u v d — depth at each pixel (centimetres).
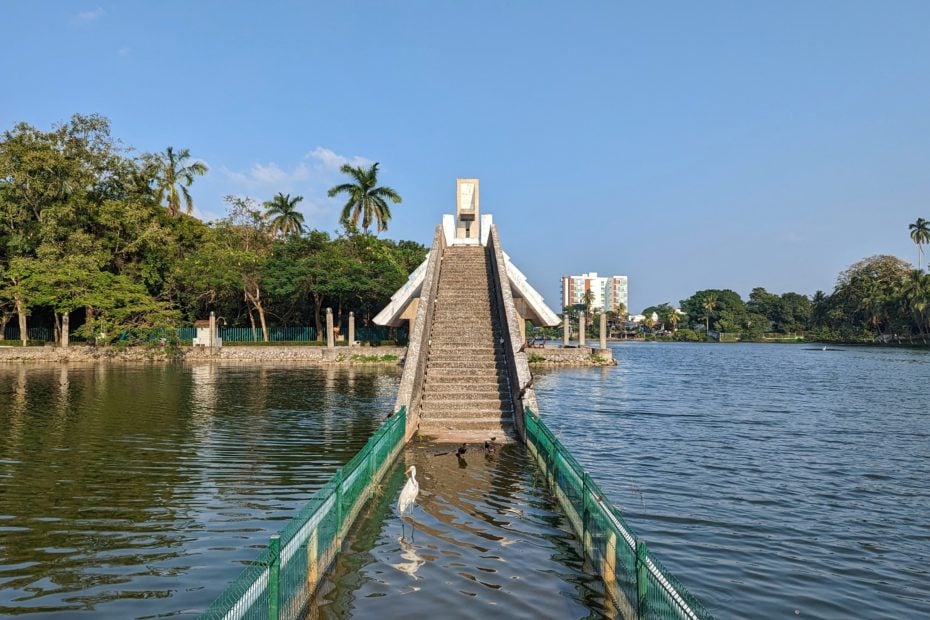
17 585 731
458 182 3694
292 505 1055
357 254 5669
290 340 5400
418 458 1421
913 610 719
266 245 6122
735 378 4038
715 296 14612
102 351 4559
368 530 939
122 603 686
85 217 4828
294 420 1948
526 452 1482
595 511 805
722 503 1143
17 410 2123
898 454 1600
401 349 4594
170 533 912
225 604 451
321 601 696
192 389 2806
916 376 4212
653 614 562
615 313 16375
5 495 1103
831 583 791
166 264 5200
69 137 4738
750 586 776
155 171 5481
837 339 11031
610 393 3030
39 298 4328
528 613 677
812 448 1675
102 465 1337
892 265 9944
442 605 692
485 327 2166
